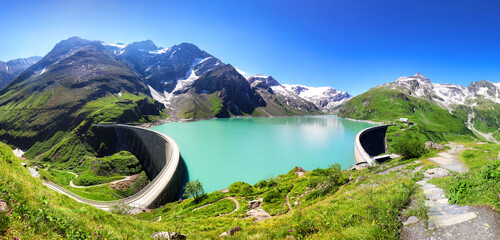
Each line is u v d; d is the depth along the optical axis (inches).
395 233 382.0
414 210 453.7
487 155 1518.2
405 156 2158.0
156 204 2935.5
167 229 748.0
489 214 372.5
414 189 601.6
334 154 6929.1
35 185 577.3
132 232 601.0
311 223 517.0
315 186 2010.3
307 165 5910.4
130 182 5728.3
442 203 469.1
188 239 679.7
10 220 354.3
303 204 1583.4
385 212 458.3
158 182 3526.1
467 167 1395.2
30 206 416.8
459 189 471.5
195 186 2758.4
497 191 405.1
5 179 438.3
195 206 2309.3
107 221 609.6
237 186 2842.0
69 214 467.5
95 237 440.8
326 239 422.0
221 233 745.0
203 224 1042.1
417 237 369.4
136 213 2492.6
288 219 643.5
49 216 411.2
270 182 2837.1
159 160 6373.0
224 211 1947.6
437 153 1956.2
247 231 641.6
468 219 377.1
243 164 5925.2
